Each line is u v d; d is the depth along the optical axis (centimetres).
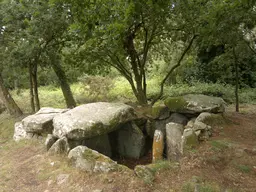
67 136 480
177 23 695
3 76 1040
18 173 430
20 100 1324
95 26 618
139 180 347
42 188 372
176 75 1366
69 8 699
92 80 1200
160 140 490
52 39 801
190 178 344
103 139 570
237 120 604
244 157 390
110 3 541
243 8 545
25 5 704
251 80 1186
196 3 597
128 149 590
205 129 472
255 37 762
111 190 336
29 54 735
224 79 1205
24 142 594
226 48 798
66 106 1077
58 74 1045
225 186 323
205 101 578
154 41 890
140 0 510
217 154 402
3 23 755
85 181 365
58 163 433
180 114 597
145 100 833
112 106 572
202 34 668
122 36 619
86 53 779
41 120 595
